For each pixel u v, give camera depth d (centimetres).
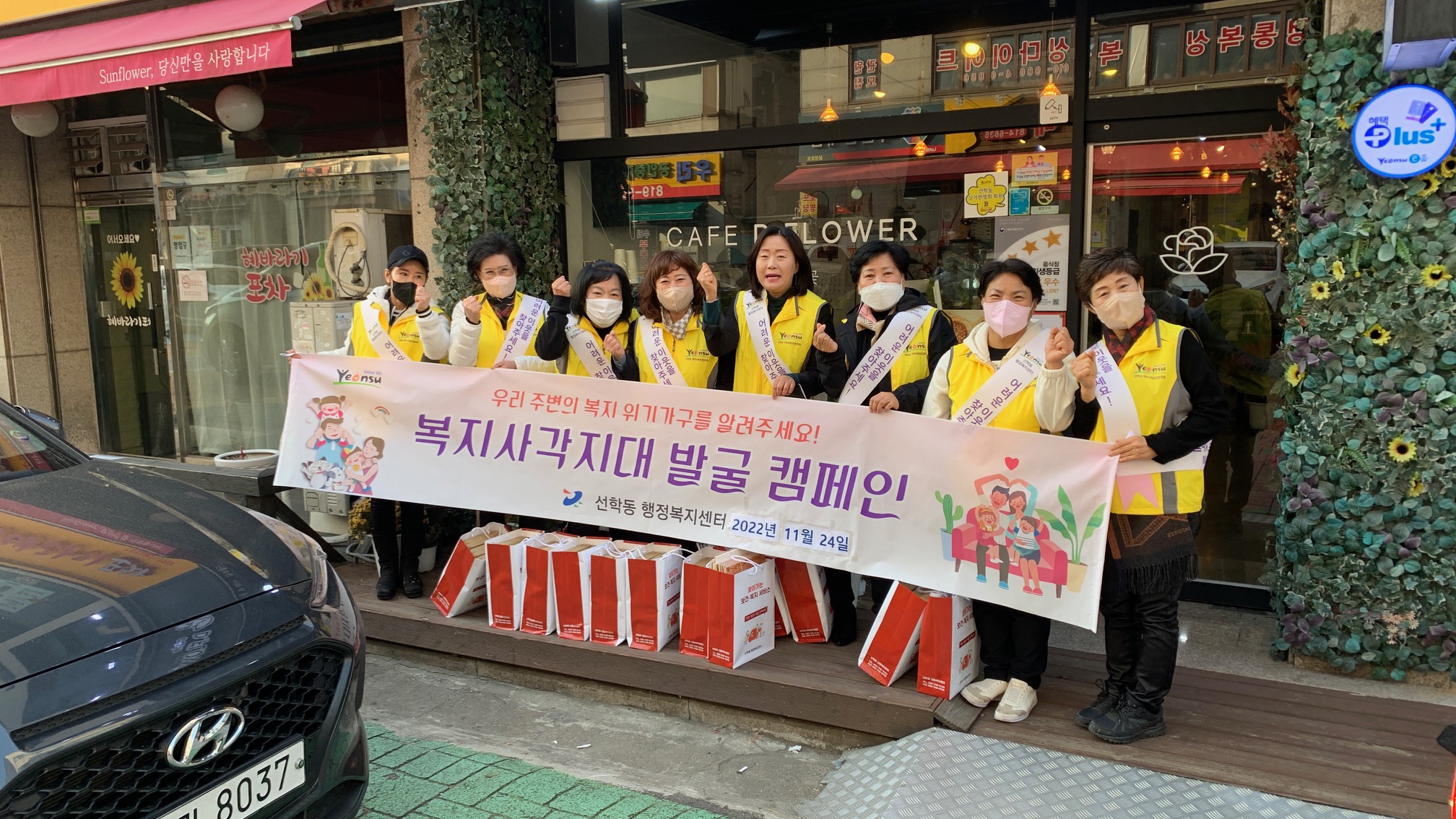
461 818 320
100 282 831
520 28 567
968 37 503
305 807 254
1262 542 473
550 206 600
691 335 416
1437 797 288
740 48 556
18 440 328
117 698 214
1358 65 354
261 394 761
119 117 783
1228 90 448
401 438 455
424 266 451
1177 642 329
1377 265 360
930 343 387
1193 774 305
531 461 434
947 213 518
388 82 652
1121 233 482
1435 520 363
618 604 404
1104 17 470
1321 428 377
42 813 202
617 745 373
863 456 373
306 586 277
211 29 511
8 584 231
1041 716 346
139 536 264
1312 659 393
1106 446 322
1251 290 462
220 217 748
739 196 568
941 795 306
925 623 355
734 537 399
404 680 435
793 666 383
